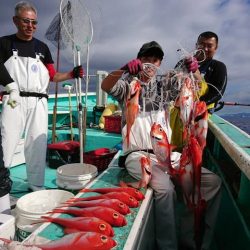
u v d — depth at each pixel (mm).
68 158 4223
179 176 2332
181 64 2412
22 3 3152
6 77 3041
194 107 2322
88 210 1805
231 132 2707
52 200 2453
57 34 3637
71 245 1371
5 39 3225
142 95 2521
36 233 1596
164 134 2359
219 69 3596
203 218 2320
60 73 3602
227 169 3104
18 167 4477
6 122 3172
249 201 2258
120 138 4762
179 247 2600
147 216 2035
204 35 3615
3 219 1874
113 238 1592
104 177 2592
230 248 2373
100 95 6637
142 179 2254
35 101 3367
